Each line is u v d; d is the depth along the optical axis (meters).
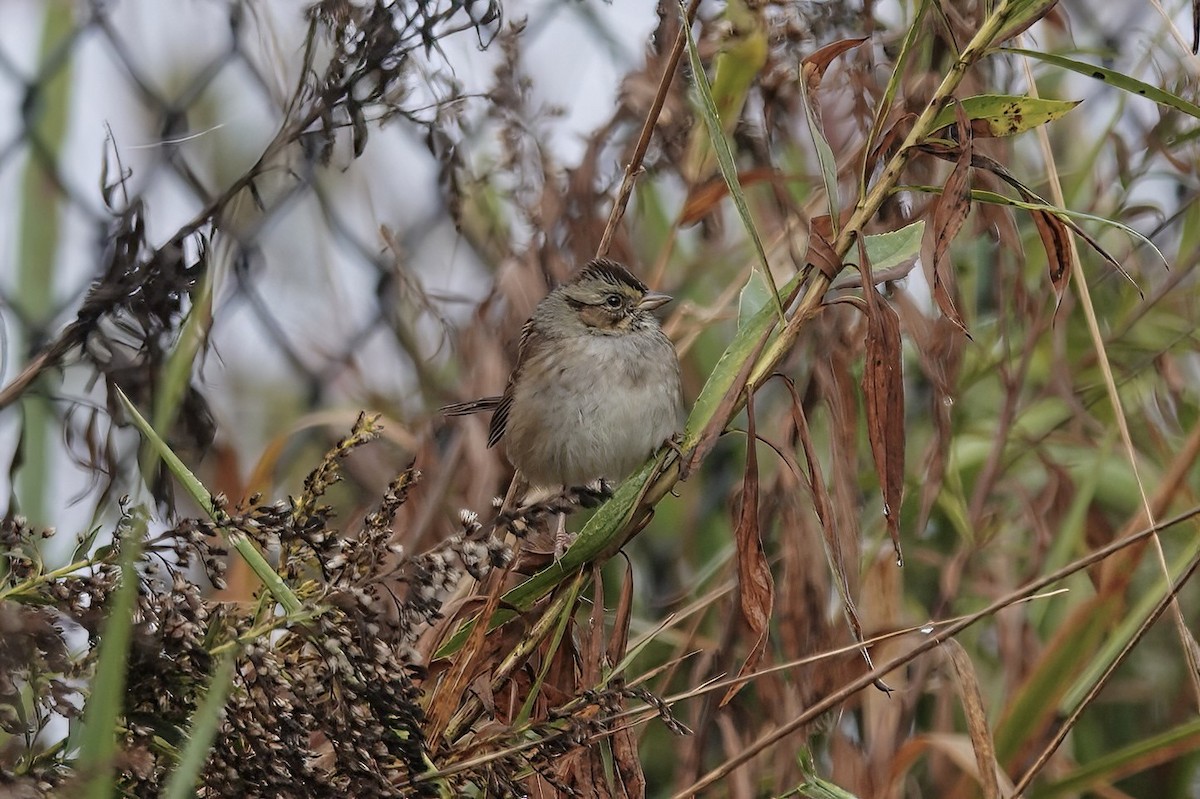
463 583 6.08
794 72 7.11
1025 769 6.57
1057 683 6.61
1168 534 7.96
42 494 5.61
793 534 6.38
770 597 5.19
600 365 7.57
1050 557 7.21
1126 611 7.88
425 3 6.18
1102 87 8.77
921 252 5.71
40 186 6.47
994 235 7.02
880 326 5.06
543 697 5.54
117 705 3.28
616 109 7.48
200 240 5.95
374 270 7.78
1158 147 7.36
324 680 4.28
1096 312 8.41
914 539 7.84
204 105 7.58
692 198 7.46
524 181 7.60
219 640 4.20
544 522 4.75
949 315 4.97
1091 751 7.55
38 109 6.57
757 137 7.43
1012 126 5.23
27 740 3.84
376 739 4.21
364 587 4.27
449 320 8.01
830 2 7.12
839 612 6.60
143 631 3.91
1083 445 7.98
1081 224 7.61
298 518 4.30
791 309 5.89
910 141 5.29
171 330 5.84
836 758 6.48
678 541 8.22
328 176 7.67
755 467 5.22
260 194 7.24
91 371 5.99
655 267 7.70
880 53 7.11
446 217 7.79
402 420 8.05
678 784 6.33
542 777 5.15
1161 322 8.64
